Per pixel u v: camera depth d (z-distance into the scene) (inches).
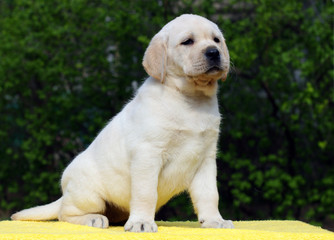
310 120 366.0
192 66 176.9
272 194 361.1
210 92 184.4
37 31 383.6
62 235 150.5
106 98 380.2
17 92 407.2
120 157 185.9
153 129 175.9
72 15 380.5
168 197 192.9
